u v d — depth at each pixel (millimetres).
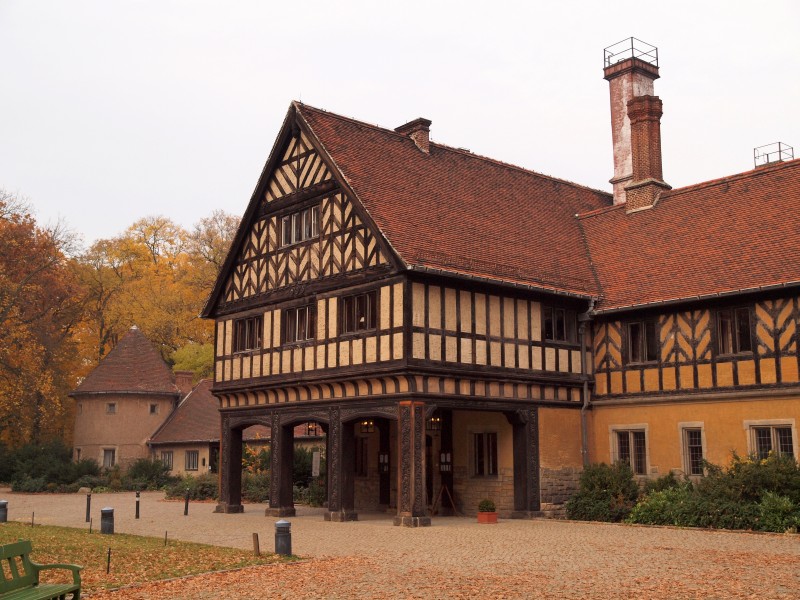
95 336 46188
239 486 22406
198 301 46000
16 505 25984
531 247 21141
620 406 20344
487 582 10102
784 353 17297
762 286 17453
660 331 19688
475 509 20516
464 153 23484
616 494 18781
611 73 25828
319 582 10211
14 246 38312
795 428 17062
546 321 20078
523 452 19391
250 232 22297
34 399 38844
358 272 18406
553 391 20094
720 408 18406
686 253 20469
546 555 12578
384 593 9461
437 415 21516
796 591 9398
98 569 11406
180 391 39000
